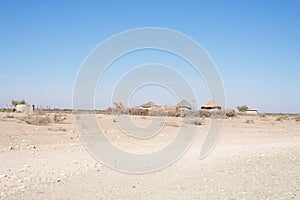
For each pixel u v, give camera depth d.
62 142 18.41
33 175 10.19
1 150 14.75
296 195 7.84
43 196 8.11
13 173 10.34
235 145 19.12
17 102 68.00
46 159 13.00
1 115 38.47
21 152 14.51
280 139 24.09
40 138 19.56
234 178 9.74
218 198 7.73
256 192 8.15
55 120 31.64
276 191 8.20
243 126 36.91
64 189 8.81
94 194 8.40
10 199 7.78
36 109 67.50
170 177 10.48
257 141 22.25
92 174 10.73
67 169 11.27
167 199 7.78
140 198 7.96
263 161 12.62
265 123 44.78
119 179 10.20
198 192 8.34
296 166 11.52
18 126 24.91
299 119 57.78
